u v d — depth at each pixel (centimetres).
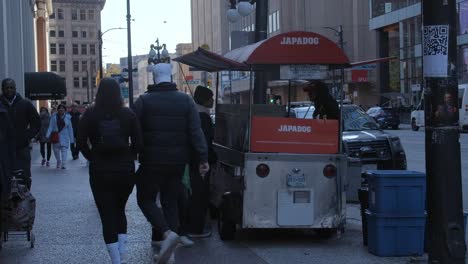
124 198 661
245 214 815
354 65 867
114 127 634
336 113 920
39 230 932
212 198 992
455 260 619
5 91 958
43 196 1306
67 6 12900
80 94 13012
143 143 695
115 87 639
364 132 1399
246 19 4469
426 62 623
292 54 830
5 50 2111
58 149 1986
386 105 6406
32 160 2409
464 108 3978
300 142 828
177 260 748
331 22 6988
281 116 1017
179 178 717
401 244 752
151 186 700
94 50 13050
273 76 1061
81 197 1288
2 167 729
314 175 826
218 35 8269
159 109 696
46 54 7462
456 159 621
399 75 6222
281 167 820
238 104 1022
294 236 891
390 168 1360
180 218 798
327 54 837
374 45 6769
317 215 828
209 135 861
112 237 644
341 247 812
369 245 777
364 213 810
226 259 752
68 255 774
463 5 4966
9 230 795
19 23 2931
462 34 4991
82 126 635
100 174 635
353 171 1038
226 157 916
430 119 624
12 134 764
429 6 617
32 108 978
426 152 633
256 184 817
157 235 803
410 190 749
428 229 636
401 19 5991
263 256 766
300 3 7025
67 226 964
